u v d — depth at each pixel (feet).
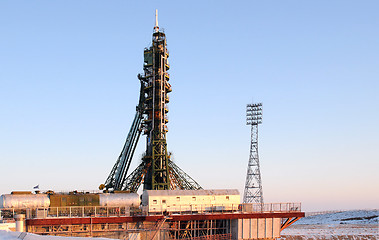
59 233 209.56
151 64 359.87
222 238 241.35
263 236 244.01
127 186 346.54
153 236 222.28
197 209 249.55
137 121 374.02
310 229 552.00
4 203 216.74
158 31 368.27
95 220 215.92
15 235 148.77
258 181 437.17
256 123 447.01
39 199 224.53
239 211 254.27
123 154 376.07
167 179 336.29
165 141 346.95
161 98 354.13
